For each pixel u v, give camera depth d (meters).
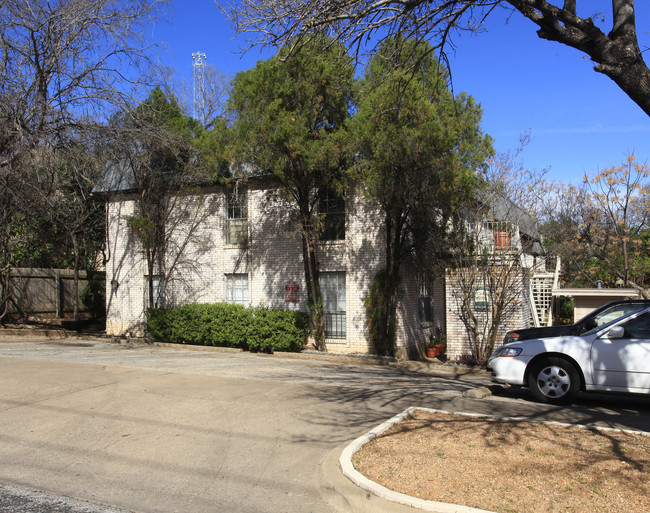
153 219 19.69
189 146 18.39
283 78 14.91
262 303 18.53
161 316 18.86
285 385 10.55
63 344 18.19
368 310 16.62
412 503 4.70
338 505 5.12
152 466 6.14
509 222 14.68
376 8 8.28
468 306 14.83
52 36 17.27
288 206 17.48
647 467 5.43
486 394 9.61
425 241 15.41
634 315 8.91
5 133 16.52
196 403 8.87
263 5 8.36
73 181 19.89
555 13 6.24
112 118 17.94
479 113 14.38
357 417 7.98
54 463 6.27
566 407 8.71
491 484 5.07
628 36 6.01
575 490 4.91
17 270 22.95
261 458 6.33
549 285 18.17
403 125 13.61
